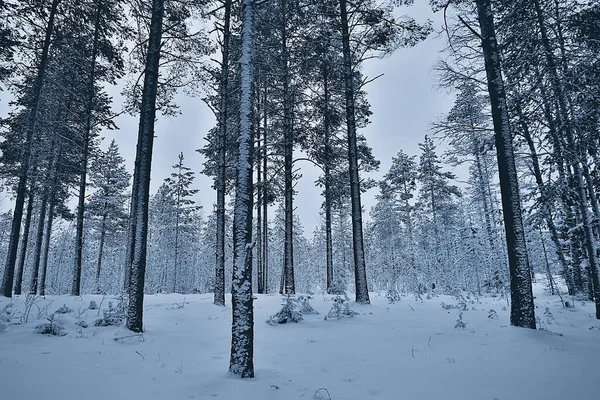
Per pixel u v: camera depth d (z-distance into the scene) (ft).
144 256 26.55
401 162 108.17
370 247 170.30
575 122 32.63
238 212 18.79
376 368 18.95
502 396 14.97
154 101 29.32
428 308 40.09
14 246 41.70
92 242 153.69
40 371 14.93
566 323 33.32
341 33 50.21
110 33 45.19
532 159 51.90
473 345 23.12
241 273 18.01
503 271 71.10
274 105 56.03
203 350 22.53
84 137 59.77
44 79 45.88
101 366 16.78
